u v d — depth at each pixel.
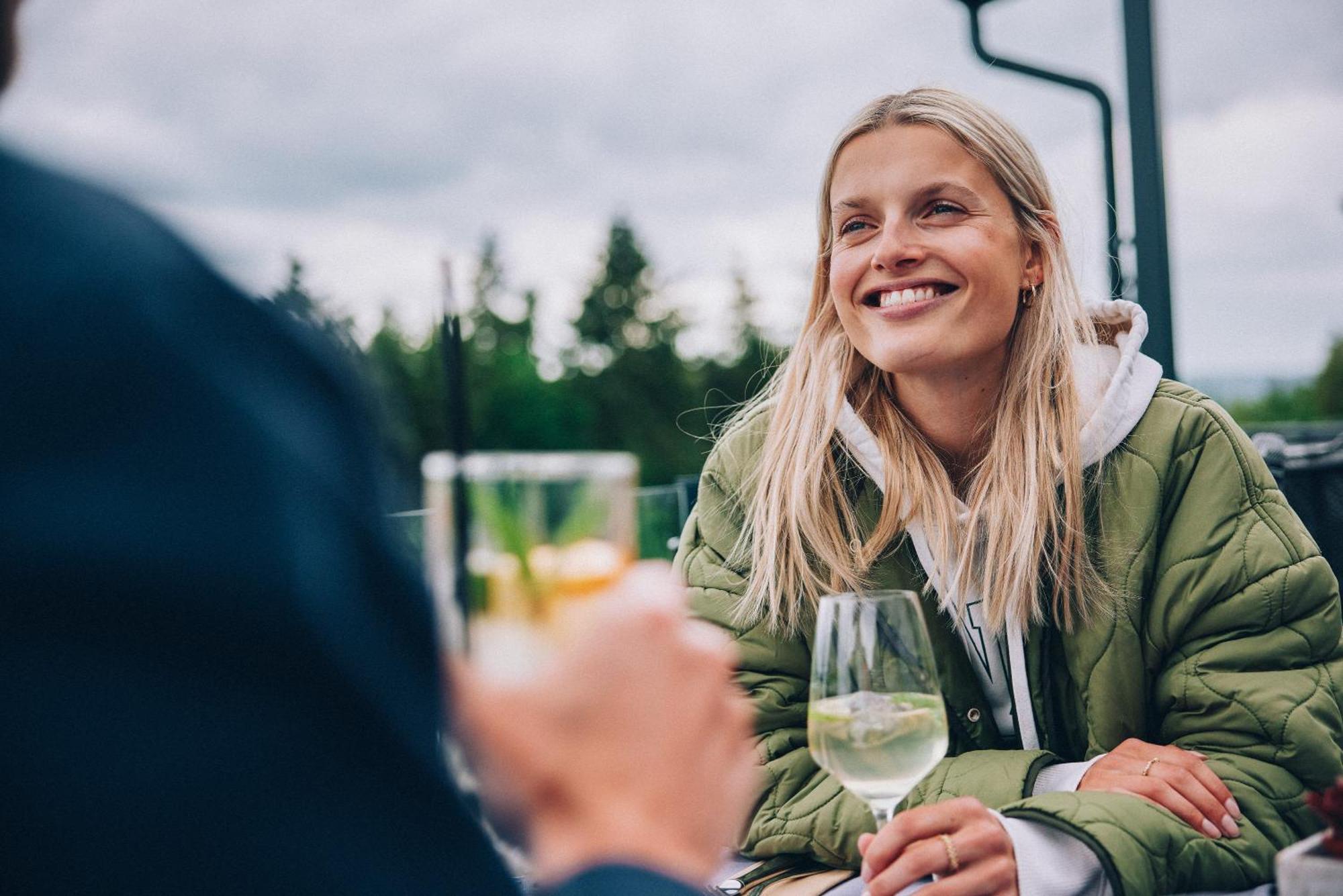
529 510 0.50
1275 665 1.39
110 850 0.34
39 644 0.33
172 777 0.34
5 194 0.37
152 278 0.36
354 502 0.38
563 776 0.47
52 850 0.34
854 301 1.55
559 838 0.47
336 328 0.43
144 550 0.33
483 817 0.46
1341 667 1.39
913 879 1.04
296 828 0.35
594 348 36.16
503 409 33.75
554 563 0.50
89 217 0.37
